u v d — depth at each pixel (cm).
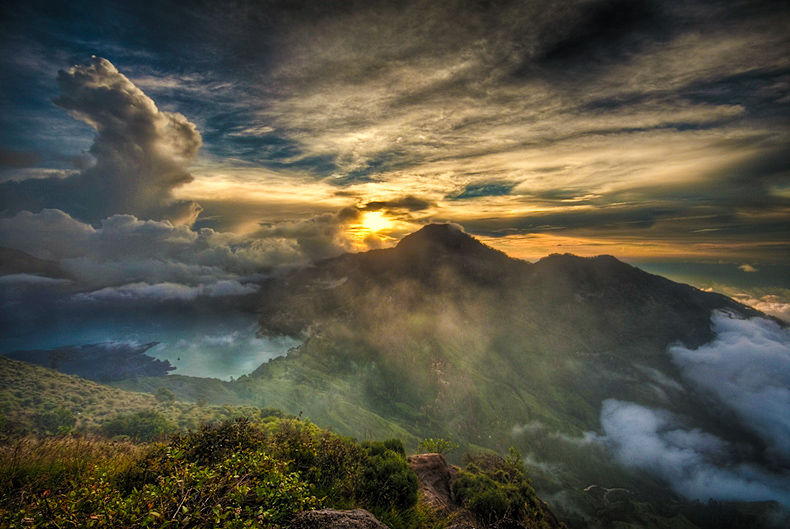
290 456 946
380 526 534
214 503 472
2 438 773
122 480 670
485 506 1579
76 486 517
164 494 441
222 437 899
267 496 497
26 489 607
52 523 429
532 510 1997
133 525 411
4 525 440
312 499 548
